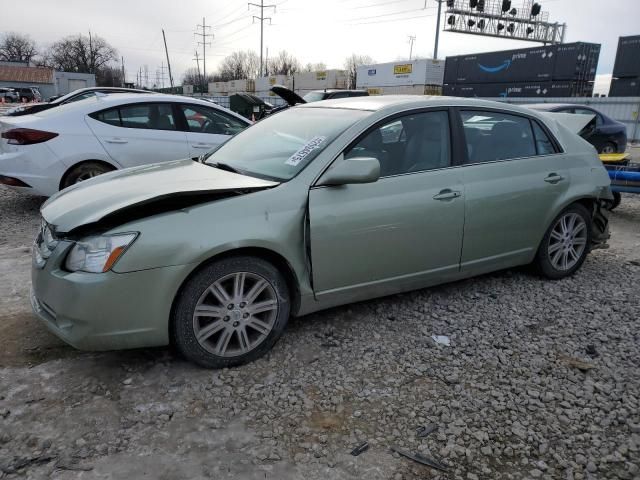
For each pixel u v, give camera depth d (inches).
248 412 107.2
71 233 111.6
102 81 4121.6
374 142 138.2
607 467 95.0
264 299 125.2
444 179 146.4
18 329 138.7
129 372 119.9
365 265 135.3
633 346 138.9
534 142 171.5
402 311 156.5
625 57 1114.1
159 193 113.0
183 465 92.2
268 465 92.9
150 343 113.6
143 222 109.7
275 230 120.6
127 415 104.8
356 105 152.2
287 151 139.9
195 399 110.6
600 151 526.3
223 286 119.8
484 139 159.3
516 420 107.0
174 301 114.1
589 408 111.3
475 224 153.2
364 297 140.8
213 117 292.8
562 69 1120.8
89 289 105.3
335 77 1594.5
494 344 137.6
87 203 117.3
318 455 95.5
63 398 109.7
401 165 141.6
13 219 256.7
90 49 3951.8
